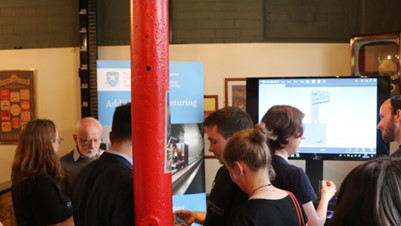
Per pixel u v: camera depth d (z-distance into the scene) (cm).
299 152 323
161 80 107
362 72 376
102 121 331
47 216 218
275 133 187
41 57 439
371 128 316
